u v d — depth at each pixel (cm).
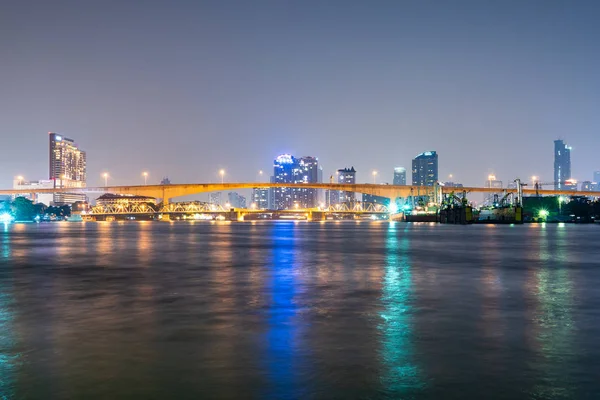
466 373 1450
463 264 4719
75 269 4322
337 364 1533
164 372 1467
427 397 1286
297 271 4112
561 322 2108
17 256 5784
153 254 6022
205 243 8600
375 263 4812
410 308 2431
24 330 1983
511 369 1484
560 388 1341
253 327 2020
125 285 3284
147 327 2028
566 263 4825
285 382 1385
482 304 2544
